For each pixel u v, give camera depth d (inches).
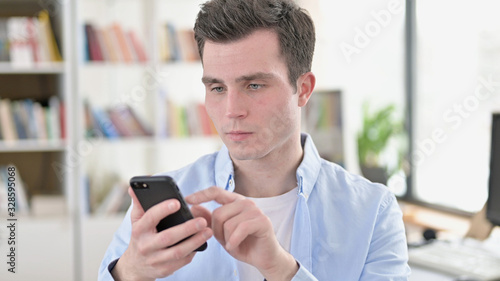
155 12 144.3
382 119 156.9
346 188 48.9
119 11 151.9
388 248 47.1
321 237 47.0
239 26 39.4
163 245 35.4
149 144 151.0
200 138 146.8
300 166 47.2
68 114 139.4
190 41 145.9
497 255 91.5
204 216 38.8
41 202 138.7
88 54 140.9
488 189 95.1
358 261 46.4
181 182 50.4
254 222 36.4
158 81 144.6
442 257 90.2
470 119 137.3
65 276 136.9
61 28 140.3
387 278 45.1
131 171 155.1
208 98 41.9
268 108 40.5
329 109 146.7
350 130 163.9
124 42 142.7
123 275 38.8
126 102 148.9
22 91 149.1
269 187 47.1
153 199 37.5
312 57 44.4
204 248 37.1
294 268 38.6
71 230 137.1
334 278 46.1
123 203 143.4
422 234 107.2
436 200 146.6
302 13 42.9
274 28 40.3
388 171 151.6
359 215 47.6
